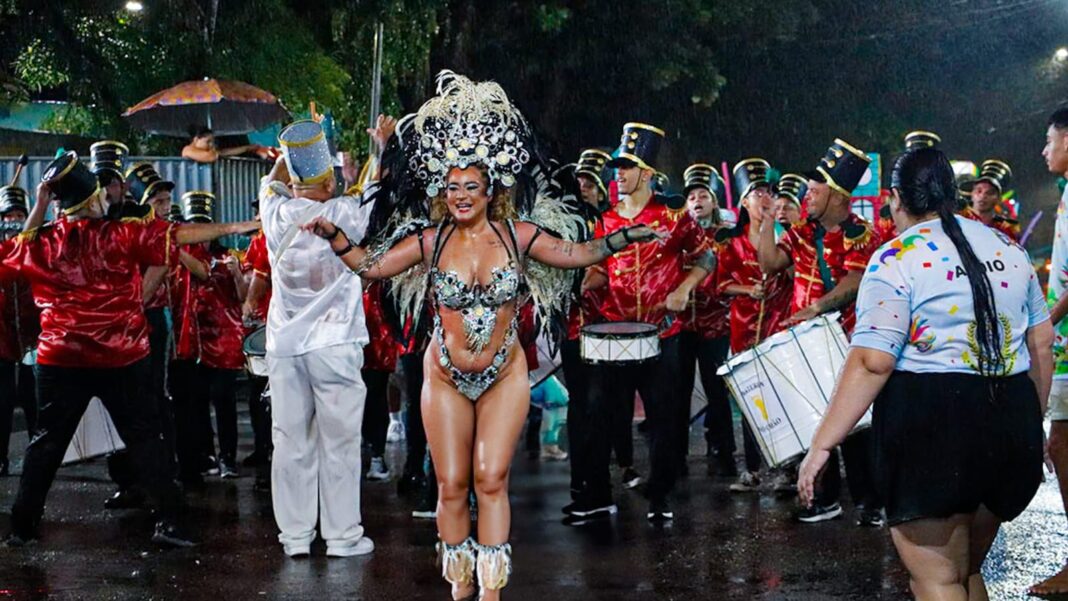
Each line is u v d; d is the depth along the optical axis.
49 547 7.50
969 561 4.93
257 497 9.12
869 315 4.63
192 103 14.70
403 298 6.02
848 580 6.62
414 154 5.77
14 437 12.21
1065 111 6.40
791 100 31.92
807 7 28.44
